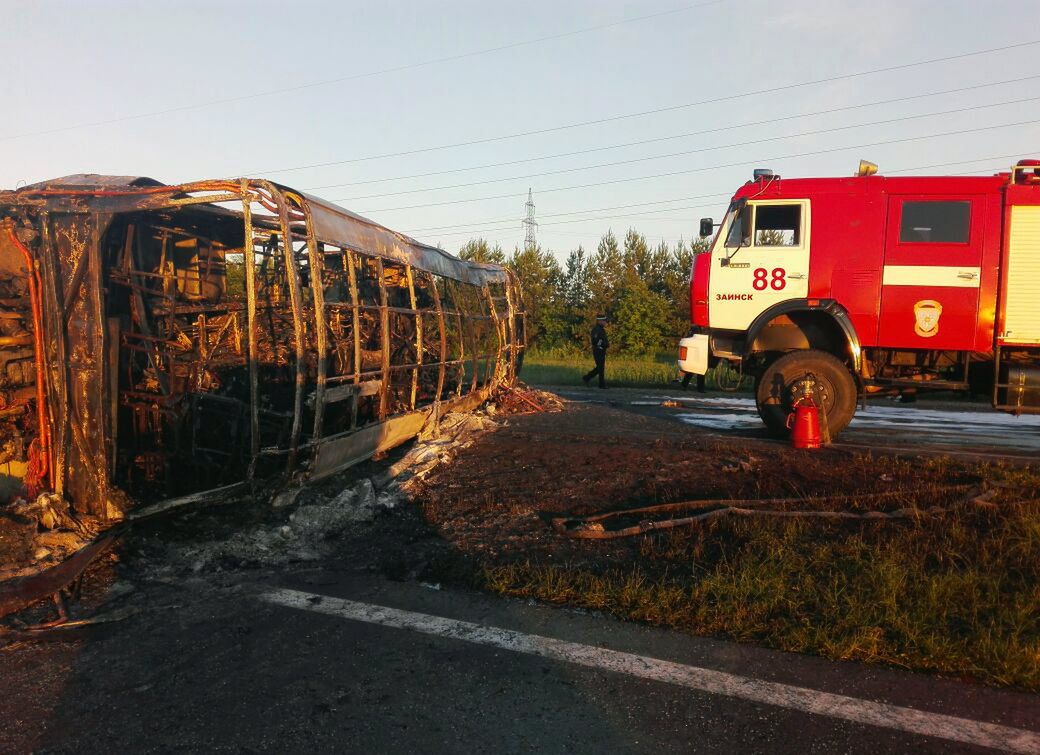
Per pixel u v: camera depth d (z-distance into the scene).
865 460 7.62
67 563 4.97
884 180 8.48
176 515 5.81
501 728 3.13
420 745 3.01
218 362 7.66
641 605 4.35
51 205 5.78
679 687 3.48
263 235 9.34
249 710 3.28
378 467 7.62
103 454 5.81
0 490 5.93
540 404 12.56
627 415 11.62
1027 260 8.06
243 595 4.66
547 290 32.28
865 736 3.07
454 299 10.36
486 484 7.07
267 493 6.12
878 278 8.42
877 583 4.50
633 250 31.47
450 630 4.12
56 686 3.50
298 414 6.01
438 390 9.27
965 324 8.20
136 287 7.01
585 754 2.95
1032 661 3.60
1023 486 6.57
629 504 6.43
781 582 4.57
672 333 30.23
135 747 2.99
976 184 8.21
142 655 3.82
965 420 11.92
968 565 4.84
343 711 3.27
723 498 6.50
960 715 3.24
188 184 5.71
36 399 6.34
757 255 8.85
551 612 4.38
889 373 8.86
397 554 5.41
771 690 3.46
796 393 8.59
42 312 5.84
